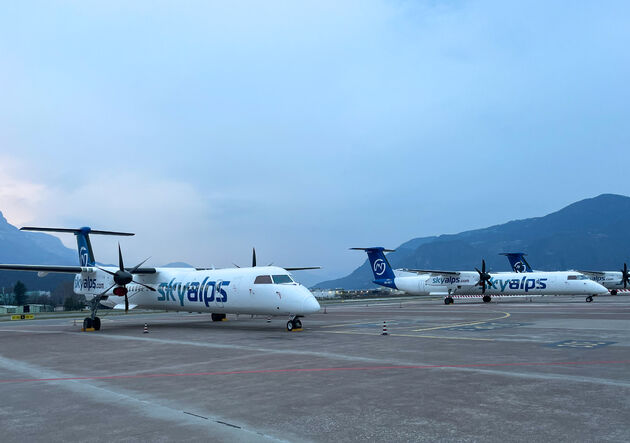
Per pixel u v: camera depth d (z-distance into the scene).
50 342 19.41
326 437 6.38
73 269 25.64
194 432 6.69
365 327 22.78
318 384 9.64
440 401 8.09
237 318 32.78
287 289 21.47
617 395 8.33
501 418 7.04
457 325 23.02
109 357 14.40
